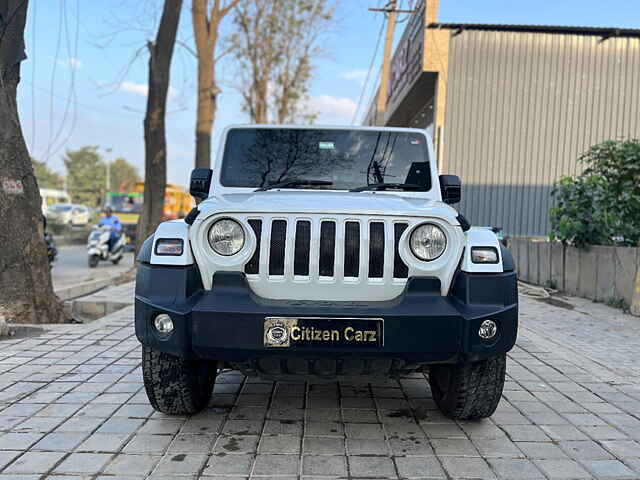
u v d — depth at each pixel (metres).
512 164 16.56
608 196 9.25
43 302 6.76
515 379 4.87
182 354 3.13
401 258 3.23
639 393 4.51
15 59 6.44
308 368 3.25
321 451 3.27
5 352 5.32
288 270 3.20
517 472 3.05
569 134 16.53
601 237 9.34
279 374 3.29
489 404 3.56
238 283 3.21
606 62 16.47
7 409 3.84
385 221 3.25
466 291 3.17
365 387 4.55
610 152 9.48
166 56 11.82
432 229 3.25
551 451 3.33
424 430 3.63
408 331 3.06
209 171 4.55
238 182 4.35
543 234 16.64
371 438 3.48
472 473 3.03
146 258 3.33
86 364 4.94
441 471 3.04
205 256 3.22
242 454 3.21
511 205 16.61
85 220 39.06
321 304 3.16
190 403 3.61
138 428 3.55
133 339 5.87
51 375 4.62
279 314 3.04
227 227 3.23
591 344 6.35
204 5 14.89
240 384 4.57
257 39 24.06
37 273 6.70
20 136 6.55
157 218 12.20
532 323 7.54
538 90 16.45
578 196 9.64
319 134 4.53
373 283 3.22
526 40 16.36
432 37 16.19
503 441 3.47
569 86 16.47
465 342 3.09
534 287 10.38
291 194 3.76
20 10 6.41
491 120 16.45
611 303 8.76
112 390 4.26
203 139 15.27
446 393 3.76
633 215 9.23
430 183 4.35
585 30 16.06
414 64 17.67
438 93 16.33
